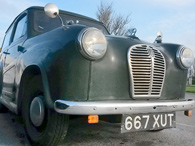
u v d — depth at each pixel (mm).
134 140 2785
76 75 1885
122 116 2033
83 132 3072
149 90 2225
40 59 2178
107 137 2871
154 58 2258
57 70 1934
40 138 2164
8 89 3172
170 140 2838
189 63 2594
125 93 2139
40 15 3166
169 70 2471
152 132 3205
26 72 2447
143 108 2043
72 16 3570
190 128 3586
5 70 3504
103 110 1841
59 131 2027
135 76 2162
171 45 2631
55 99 1933
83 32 1869
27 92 2508
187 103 2422
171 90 2488
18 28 3654
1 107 4184
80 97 1897
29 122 2422
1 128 3172
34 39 2631
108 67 2043
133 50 2182
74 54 1883
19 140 2635
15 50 3189
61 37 2047
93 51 1875
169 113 2359
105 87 2023
